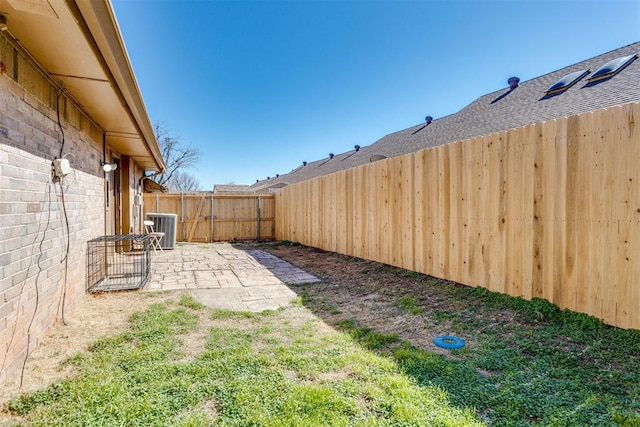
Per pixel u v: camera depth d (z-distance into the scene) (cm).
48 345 281
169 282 536
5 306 220
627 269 282
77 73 298
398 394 208
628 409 190
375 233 653
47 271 295
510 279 387
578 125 319
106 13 218
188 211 1167
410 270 554
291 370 242
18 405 197
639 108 275
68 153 354
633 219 278
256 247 1011
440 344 290
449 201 478
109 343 287
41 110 282
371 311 387
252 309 396
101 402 200
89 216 456
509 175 389
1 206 215
